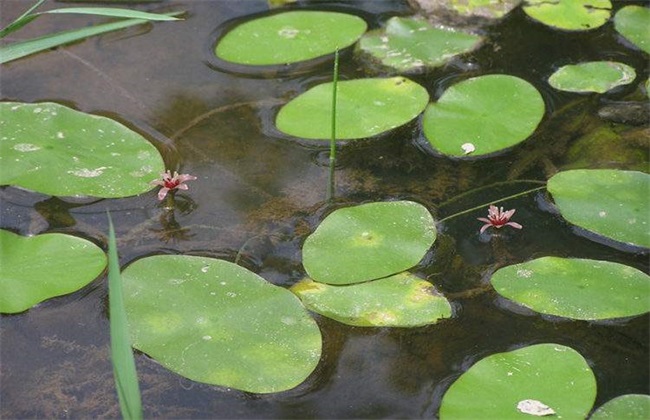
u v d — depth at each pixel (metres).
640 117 1.35
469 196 1.29
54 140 1.30
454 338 1.21
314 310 1.22
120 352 1.14
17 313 1.22
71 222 1.27
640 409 1.17
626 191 1.28
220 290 1.22
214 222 1.27
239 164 1.31
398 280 1.23
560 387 1.18
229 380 1.18
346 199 1.29
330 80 1.38
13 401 1.18
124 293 1.22
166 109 1.35
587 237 1.27
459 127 1.33
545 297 1.22
